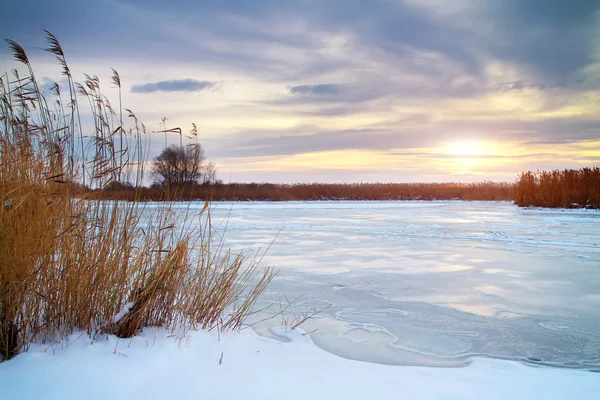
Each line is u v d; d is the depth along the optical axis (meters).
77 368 3.34
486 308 6.31
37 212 3.89
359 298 6.76
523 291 7.25
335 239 13.17
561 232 14.82
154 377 3.33
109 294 4.11
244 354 4.00
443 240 13.02
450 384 3.70
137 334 4.14
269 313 5.91
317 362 4.04
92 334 4.00
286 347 4.41
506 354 4.66
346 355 4.48
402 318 5.82
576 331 5.39
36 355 3.50
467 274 8.45
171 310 4.49
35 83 4.37
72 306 4.00
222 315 5.39
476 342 5.00
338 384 3.54
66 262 4.01
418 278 8.12
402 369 4.04
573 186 27.03
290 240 12.91
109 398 3.01
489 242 12.55
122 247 4.23
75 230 4.06
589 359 4.54
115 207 4.28
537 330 5.43
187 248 4.72
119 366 3.43
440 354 4.61
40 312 3.97
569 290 7.31
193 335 4.27
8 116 4.25
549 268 9.03
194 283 4.74
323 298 6.75
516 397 3.47
